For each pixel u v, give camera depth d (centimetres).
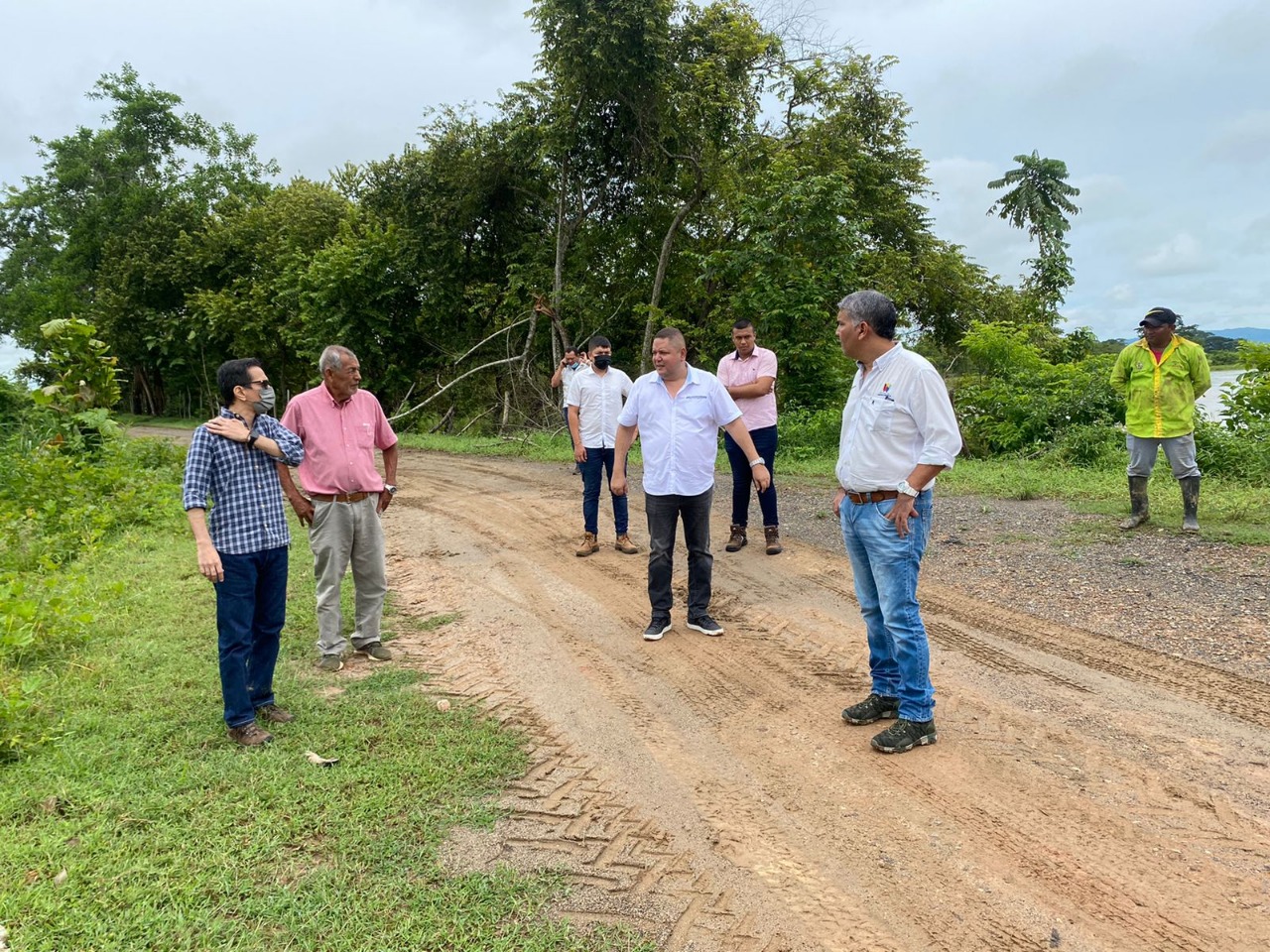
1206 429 1007
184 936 251
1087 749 357
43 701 416
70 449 1157
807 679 448
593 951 245
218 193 3716
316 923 256
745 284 1534
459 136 2117
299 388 2955
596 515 730
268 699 403
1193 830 296
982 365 1420
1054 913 257
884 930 253
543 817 319
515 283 2012
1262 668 427
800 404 1438
